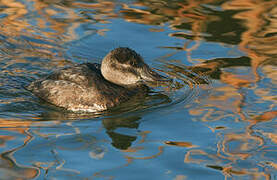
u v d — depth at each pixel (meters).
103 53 14.16
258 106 11.08
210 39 14.87
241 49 14.20
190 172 8.55
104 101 11.32
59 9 17.14
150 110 11.22
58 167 8.69
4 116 10.70
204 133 9.96
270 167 8.69
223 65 13.35
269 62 13.36
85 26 15.72
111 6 17.42
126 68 12.07
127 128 10.32
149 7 17.28
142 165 8.78
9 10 16.92
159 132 10.10
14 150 9.23
